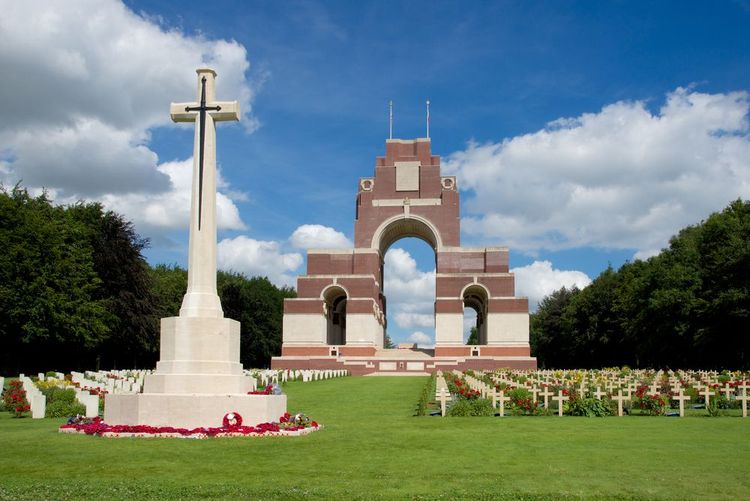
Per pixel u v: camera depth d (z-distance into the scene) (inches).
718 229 2507.4
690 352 2709.2
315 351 2918.3
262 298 4128.9
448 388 1293.1
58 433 711.1
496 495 416.2
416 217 3097.9
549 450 585.3
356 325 2935.5
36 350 2340.1
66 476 481.1
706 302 2363.4
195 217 784.3
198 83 809.5
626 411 953.5
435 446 609.9
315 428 754.8
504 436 674.2
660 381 1300.4
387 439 655.8
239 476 479.5
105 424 724.0
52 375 1549.0
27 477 476.4
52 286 2201.0
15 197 2418.8
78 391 1077.8
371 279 2965.1
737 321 2303.2
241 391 764.6
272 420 746.2
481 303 3312.0
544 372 2167.8
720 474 479.2
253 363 4146.2
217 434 681.6
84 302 2272.4
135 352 2847.0
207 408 717.9
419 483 453.4
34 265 2156.7
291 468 508.1
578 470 495.8
